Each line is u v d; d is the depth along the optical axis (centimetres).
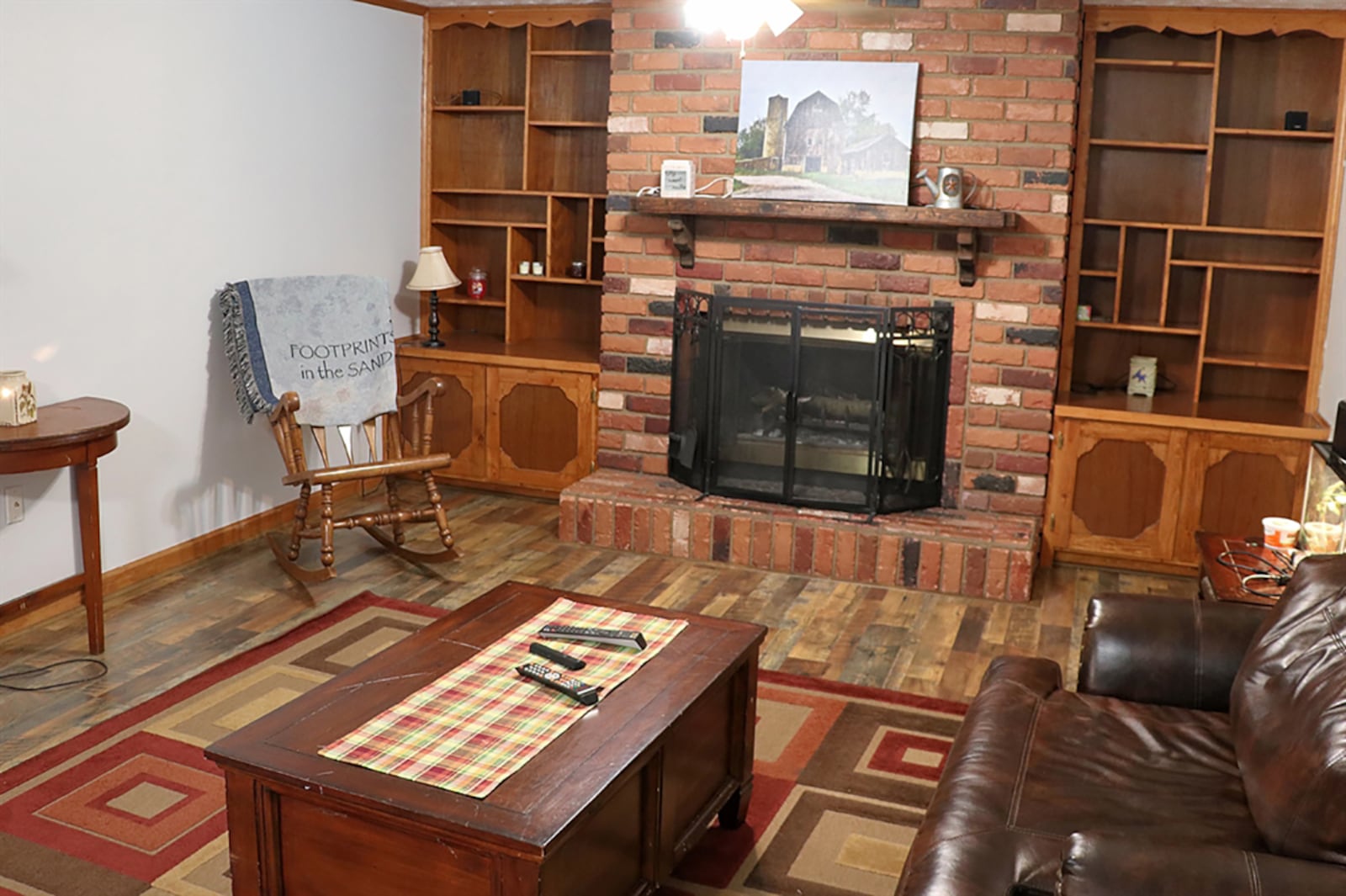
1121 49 518
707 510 489
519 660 271
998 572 457
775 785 312
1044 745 244
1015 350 486
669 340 529
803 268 505
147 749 321
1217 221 524
